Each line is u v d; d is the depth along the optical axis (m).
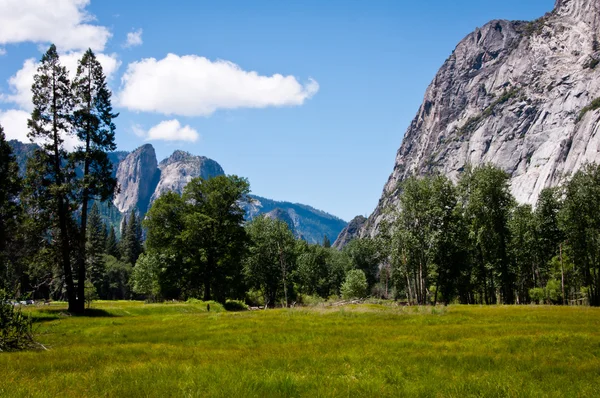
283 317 34.97
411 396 9.52
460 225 67.50
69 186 41.75
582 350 15.97
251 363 13.54
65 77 43.75
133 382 10.76
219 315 39.97
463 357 14.45
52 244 43.06
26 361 14.80
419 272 68.25
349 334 22.19
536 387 10.21
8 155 52.78
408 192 68.81
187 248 64.50
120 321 34.50
